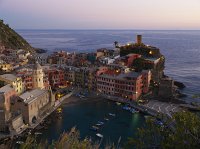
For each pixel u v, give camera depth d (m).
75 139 29.41
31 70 189.75
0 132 119.00
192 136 31.45
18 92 158.50
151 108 154.25
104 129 129.50
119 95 179.50
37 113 138.88
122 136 121.12
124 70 197.12
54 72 199.62
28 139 31.58
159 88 177.62
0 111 118.88
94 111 154.88
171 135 32.53
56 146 28.67
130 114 150.12
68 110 155.88
